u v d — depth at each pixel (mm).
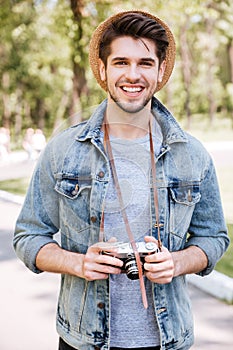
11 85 34719
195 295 5625
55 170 1962
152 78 1897
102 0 13969
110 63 1896
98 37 2037
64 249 1997
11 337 4680
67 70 30844
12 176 8875
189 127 36531
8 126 37250
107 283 1909
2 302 5578
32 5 17406
